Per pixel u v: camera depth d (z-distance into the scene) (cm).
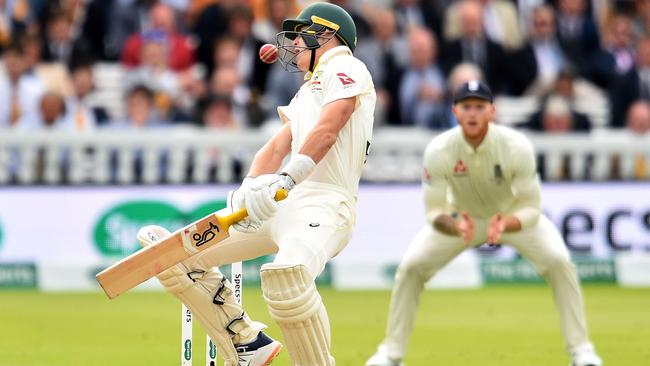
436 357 2459
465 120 2053
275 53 1766
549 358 2445
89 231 3894
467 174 2105
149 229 1739
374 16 4425
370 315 3200
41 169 3975
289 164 1589
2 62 4425
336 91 1634
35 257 3888
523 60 4572
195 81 4247
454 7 4638
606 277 4012
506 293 3741
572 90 4341
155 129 4162
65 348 2573
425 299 3581
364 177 4034
